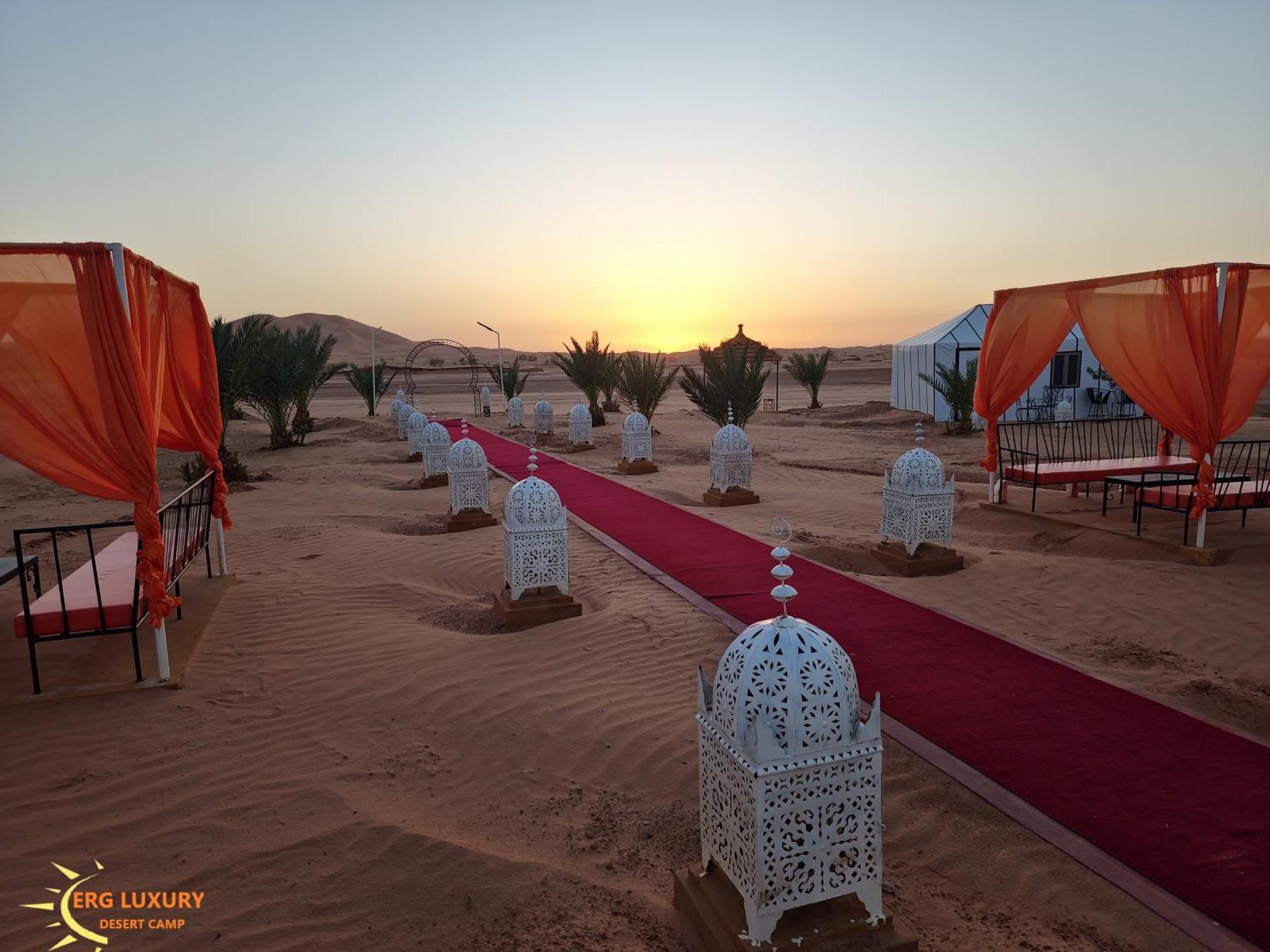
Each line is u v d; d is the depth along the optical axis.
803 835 2.66
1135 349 9.01
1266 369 8.65
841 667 2.76
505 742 4.65
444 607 7.43
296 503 13.43
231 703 5.21
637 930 3.01
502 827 3.80
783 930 2.75
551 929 3.03
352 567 8.71
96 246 4.97
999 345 11.14
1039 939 2.94
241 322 19.16
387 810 3.92
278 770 4.34
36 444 5.09
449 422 29.94
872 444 21.83
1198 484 8.44
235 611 7.07
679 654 5.95
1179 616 6.68
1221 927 2.95
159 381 6.01
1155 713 4.77
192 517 10.55
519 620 6.70
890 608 6.88
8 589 8.21
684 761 4.38
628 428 16.05
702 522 10.80
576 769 4.34
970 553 8.93
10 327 4.98
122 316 5.05
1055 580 7.77
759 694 2.71
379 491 14.52
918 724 4.70
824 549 9.27
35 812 3.91
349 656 5.99
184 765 4.38
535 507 6.77
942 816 3.78
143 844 3.64
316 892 3.30
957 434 22.98
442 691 5.34
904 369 29.38
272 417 22.86
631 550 9.20
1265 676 5.50
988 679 5.34
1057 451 18.38
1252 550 8.47
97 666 5.73
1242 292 8.06
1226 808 3.75
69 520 12.34
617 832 3.74
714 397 21.41
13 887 3.34
